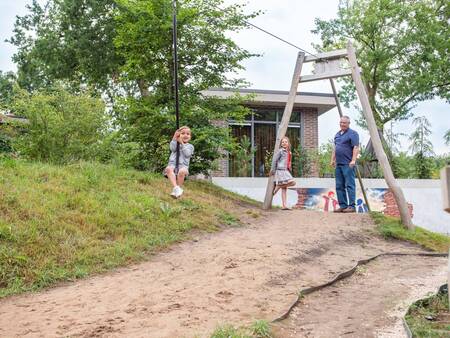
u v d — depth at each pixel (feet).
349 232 32.99
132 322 16.35
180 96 45.91
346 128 40.47
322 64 41.93
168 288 20.33
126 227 28.40
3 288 20.70
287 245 27.76
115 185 34.99
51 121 43.60
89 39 72.59
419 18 78.79
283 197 42.55
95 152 45.62
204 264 24.03
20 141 44.09
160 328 15.69
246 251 26.22
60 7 75.25
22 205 26.84
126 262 24.48
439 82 79.66
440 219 60.39
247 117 71.92
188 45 46.03
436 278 23.29
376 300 19.77
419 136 72.08
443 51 79.15
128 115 45.60
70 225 26.66
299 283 21.31
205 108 45.52
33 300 19.49
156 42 45.14
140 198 33.06
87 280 22.13
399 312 18.11
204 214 34.27
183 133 35.22
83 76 78.38
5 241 23.54
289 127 73.87
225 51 46.42
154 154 46.70
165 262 24.70
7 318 17.35
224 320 16.37
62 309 18.11
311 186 57.06
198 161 45.47
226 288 20.15
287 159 42.27
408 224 36.06
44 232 25.18
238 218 35.60
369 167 65.41
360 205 57.72
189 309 17.58
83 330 15.74
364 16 81.71
